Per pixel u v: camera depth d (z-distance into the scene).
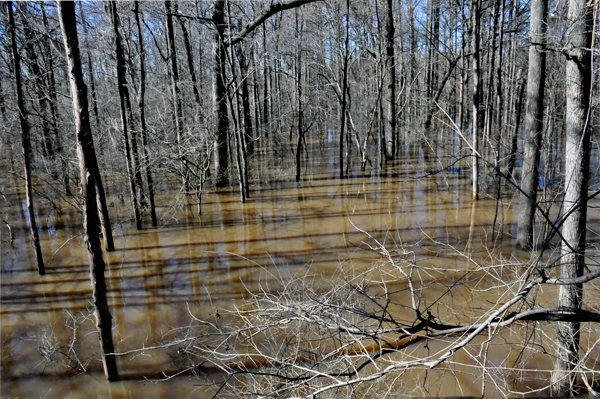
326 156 24.97
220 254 10.28
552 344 5.56
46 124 14.97
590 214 11.27
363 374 5.26
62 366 6.23
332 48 20.59
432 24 25.91
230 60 15.27
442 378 5.36
